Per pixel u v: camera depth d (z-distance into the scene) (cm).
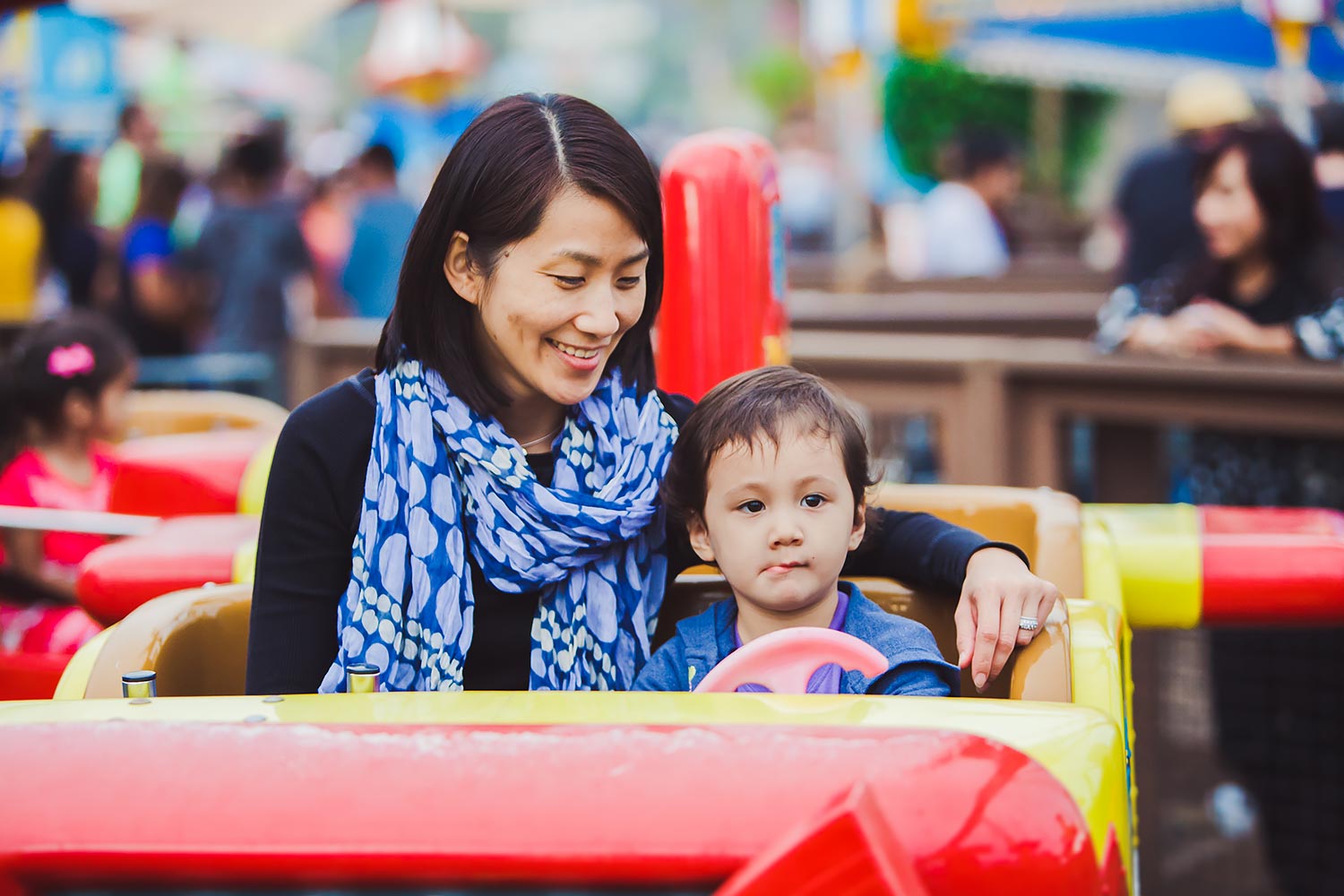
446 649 136
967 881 71
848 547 144
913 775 76
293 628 138
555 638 140
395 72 894
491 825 75
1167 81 553
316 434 138
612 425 147
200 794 78
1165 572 169
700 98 3091
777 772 78
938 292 609
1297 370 266
